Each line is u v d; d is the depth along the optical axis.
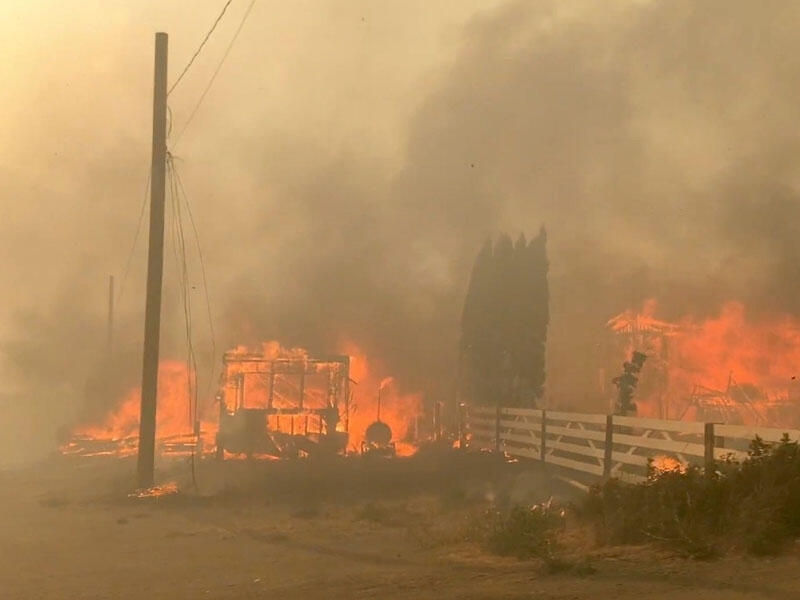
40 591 10.63
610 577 9.30
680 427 14.40
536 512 12.38
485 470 22.58
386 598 9.30
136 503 19.86
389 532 14.90
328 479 22.31
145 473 21.95
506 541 11.60
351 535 14.66
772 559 9.21
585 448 18.86
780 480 10.38
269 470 24.48
